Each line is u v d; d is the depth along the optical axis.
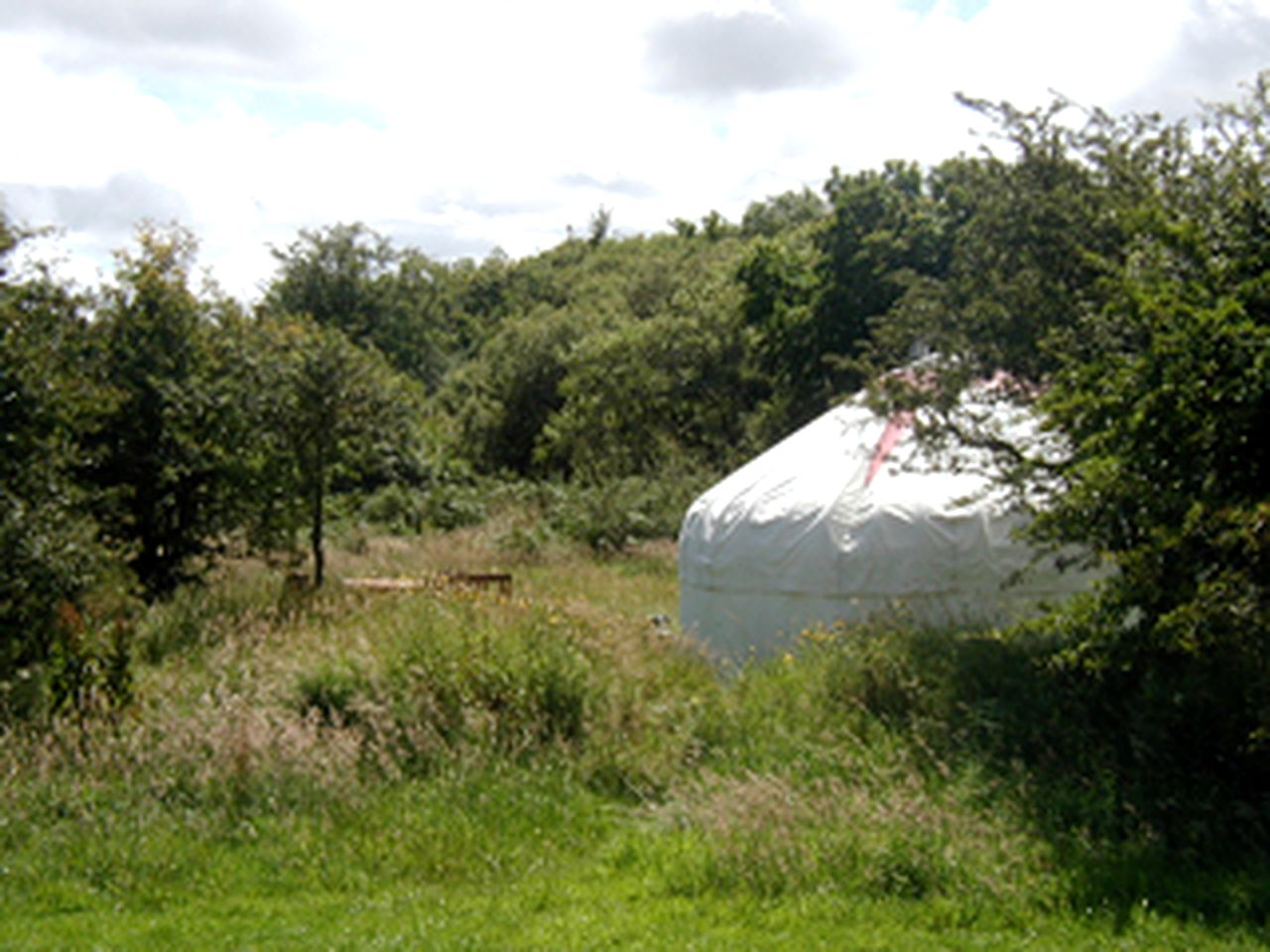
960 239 8.60
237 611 11.64
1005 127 8.32
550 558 20.16
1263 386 5.22
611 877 5.86
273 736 7.00
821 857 5.64
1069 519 6.14
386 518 25.38
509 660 7.97
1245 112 7.38
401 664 8.00
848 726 7.37
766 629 10.76
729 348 29.05
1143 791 6.29
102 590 10.22
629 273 50.34
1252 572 5.30
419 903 5.48
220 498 13.74
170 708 7.57
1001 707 7.23
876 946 4.83
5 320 9.49
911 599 10.01
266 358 13.79
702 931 5.03
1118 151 8.16
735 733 7.59
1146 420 5.52
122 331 13.38
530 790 6.80
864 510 10.30
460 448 37.91
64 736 7.15
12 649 8.63
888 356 8.77
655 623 12.52
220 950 4.90
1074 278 8.04
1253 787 6.30
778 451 11.77
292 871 5.89
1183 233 6.07
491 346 41.53
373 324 46.50
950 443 8.69
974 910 5.17
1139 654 6.48
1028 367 8.12
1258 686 6.05
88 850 5.97
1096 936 4.91
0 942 5.02
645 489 23.33
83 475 12.85
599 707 7.77
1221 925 4.98
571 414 31.02
